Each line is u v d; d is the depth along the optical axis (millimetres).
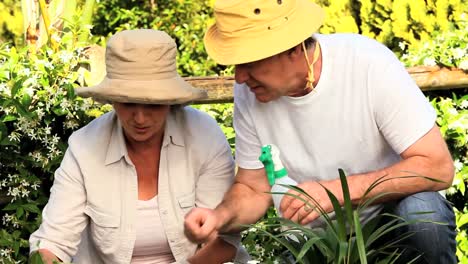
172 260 3521
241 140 3520
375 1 7484
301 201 3150
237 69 3205
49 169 4109
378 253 3256
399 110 3234
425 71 4453
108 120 3480
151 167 3461
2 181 4129
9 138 4023
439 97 4578
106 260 3508
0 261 4102
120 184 3434
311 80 3246
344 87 3287
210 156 3516
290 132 3395
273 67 3170
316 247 3135
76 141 3465
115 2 8117
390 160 3410
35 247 3396
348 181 3211
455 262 3383
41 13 4805
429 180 3211
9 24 9195
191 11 8133
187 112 3549
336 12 7770
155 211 3457
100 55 4320
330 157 3361
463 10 6914
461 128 4410
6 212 4223
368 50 3295
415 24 7152
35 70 4207
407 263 3092
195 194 3527
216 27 3256
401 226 3260
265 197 3482
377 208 3400
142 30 3393
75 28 4461
